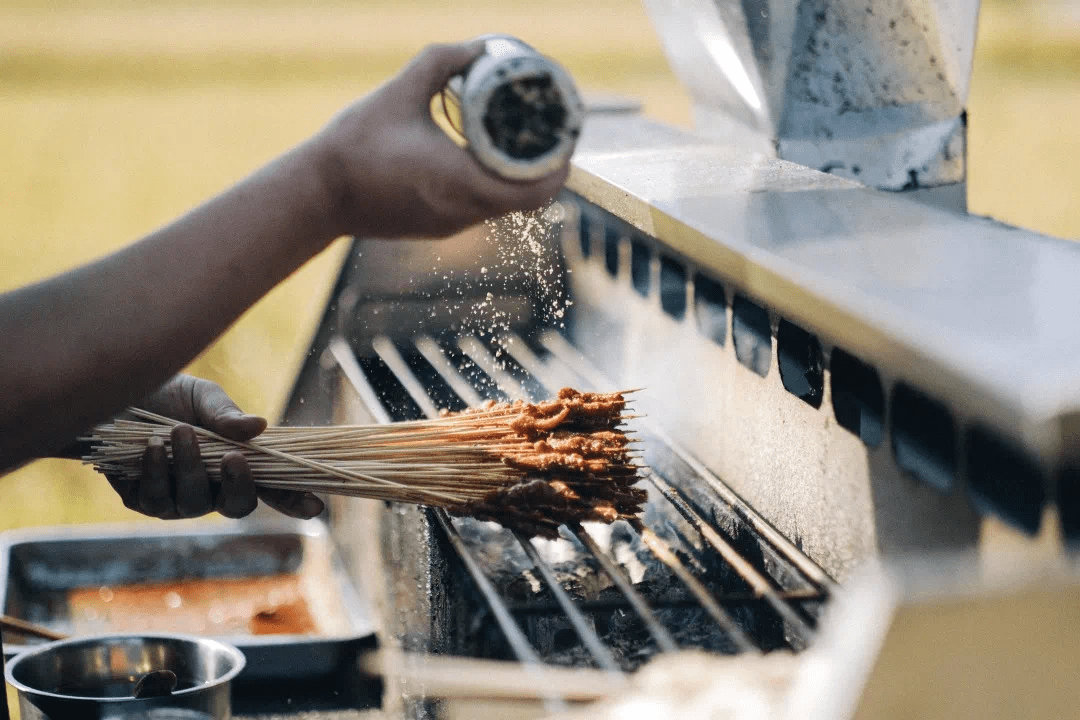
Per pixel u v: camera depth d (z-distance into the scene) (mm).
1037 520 1457
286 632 2461
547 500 1816
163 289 1390
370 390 2365
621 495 1862
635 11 30375
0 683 1688
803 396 1849
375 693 2191
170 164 10844
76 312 1379
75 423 1392
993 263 1558
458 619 1759
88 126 13609
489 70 1407
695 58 2330
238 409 1919
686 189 1887
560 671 1588
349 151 1425
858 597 1316
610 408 1937
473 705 1698
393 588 2096
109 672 1969
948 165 2104
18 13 30484
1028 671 1303
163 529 2791
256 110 14500
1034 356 1356
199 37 24891
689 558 1879
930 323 1418
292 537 2807
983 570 1306
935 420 1593
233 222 1408
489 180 1429
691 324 2209
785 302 1602
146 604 2619
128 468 1877
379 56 20797
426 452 1896
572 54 19453
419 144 1426
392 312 2982
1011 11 24156
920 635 1286
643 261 2553
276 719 2115
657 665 1506
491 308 3016
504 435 1931
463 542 1873
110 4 34031
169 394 1948
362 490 1875
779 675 1477
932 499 1605
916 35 2010
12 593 2514
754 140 2271
